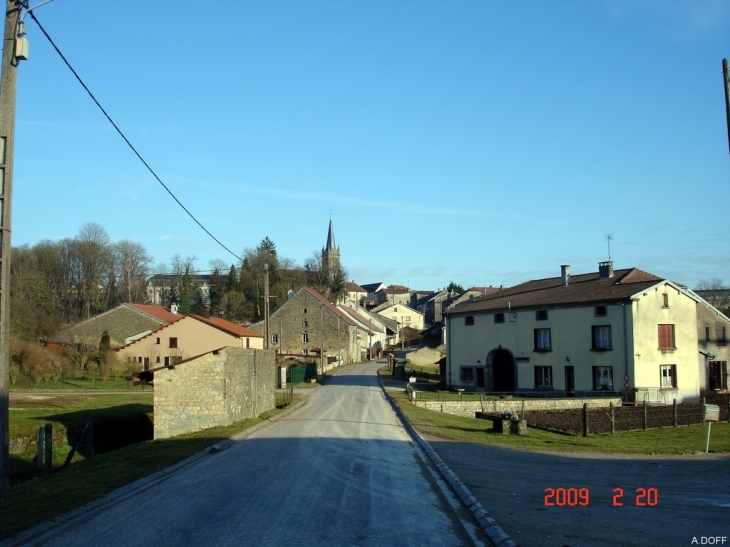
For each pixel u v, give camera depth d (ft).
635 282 129.39
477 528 28.99
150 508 32.24
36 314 181.37
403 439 65.00
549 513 32.07
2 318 34.78
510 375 145.18
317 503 33.73
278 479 40.93
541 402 118.42
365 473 43.62
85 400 114.01
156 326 214.28
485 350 150.82
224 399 72.74
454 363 159.84
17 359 147.64
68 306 244.22
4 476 34.17
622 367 122.52
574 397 130.00
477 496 35.68
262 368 94.89
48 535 26.89
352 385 162.71
